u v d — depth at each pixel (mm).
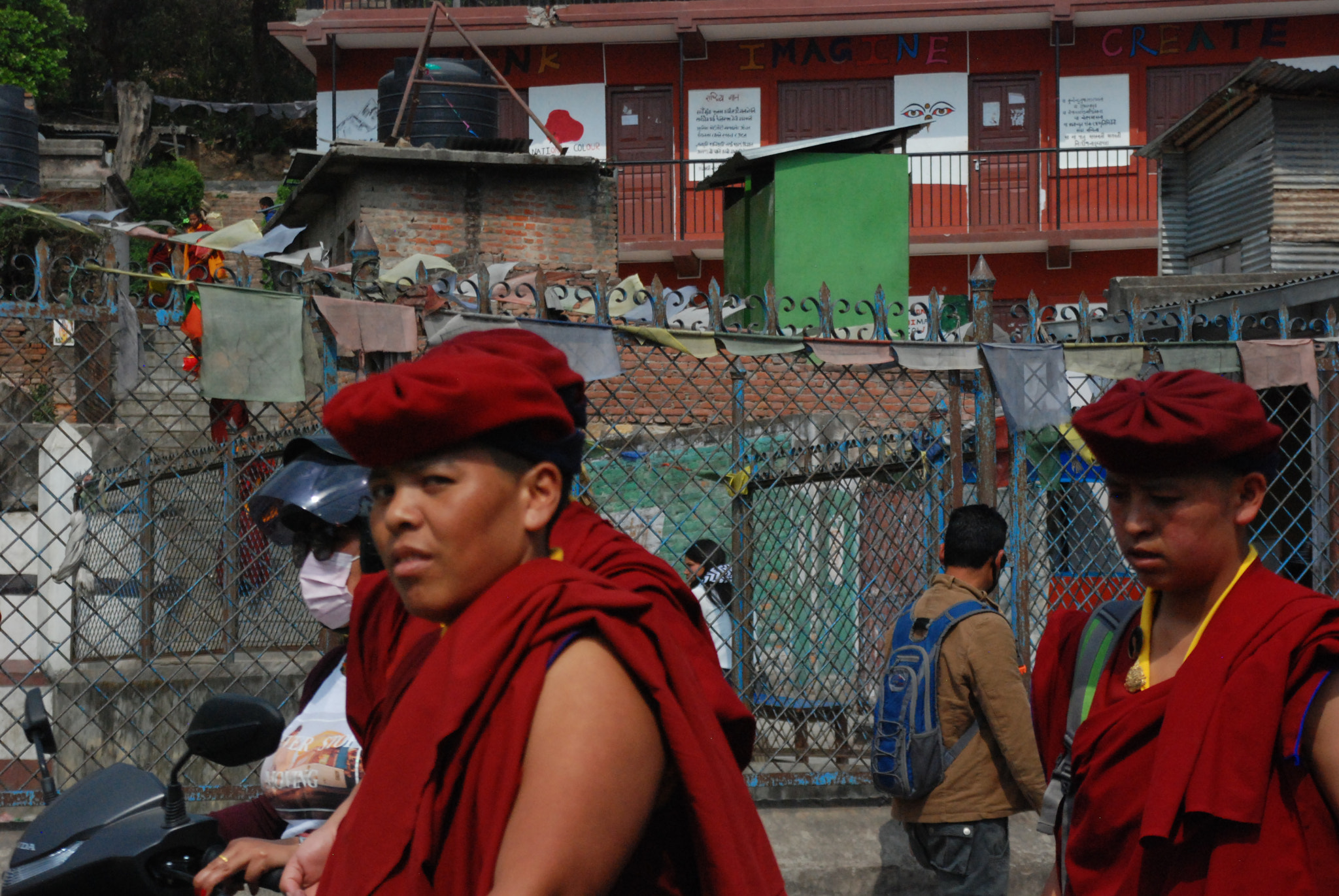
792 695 5312
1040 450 5414
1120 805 1907
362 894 1293
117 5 31656
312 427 4973
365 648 1922
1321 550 5320
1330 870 1767
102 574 6656
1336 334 5141
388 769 1329
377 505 1397
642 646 1303
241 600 6012
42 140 16203
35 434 6793
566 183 12812
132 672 5961
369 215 12156
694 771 1293
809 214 12812
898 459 5309
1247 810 1750
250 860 2152
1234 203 13781
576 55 20484
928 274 20781
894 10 19656
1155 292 10969
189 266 4406
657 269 20844
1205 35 19953
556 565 1368
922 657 3701
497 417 1323
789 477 5566
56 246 11414
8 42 26266
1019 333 5125
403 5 21312
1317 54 19812
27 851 2395
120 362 4309
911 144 20422
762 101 20469
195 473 6289
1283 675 1796
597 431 5789
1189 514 1936
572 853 1209
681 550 5641
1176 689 1879
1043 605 5609
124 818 2410
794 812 4895
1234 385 1953
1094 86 20172
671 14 19797
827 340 4836
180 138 31516
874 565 5527
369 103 20484
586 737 1244
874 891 4465
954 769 3662
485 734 1279
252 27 32688
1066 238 19672
